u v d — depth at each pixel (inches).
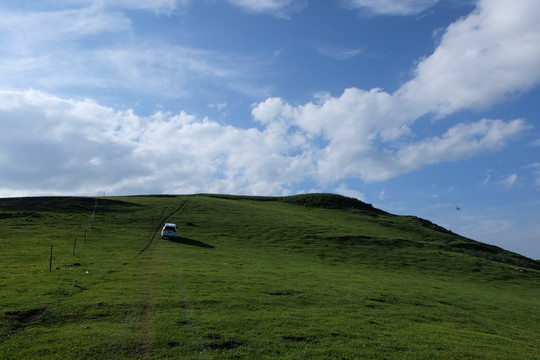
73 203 2960.1
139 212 2886.3
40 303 759.1
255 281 1150.3
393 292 1211.9
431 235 3088.1
